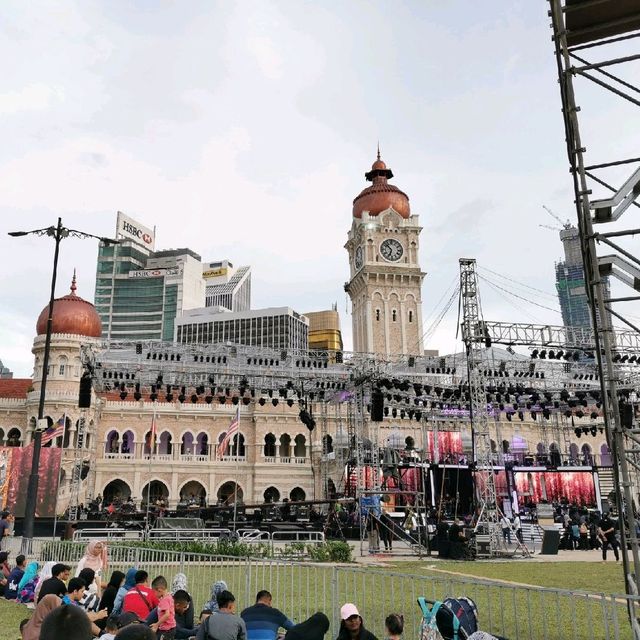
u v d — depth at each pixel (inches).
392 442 1908.2
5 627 510.0
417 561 1075.9
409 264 3651.6
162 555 652.1
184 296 7273.6
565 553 1247.5
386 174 4030.5
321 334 5866.1
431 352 3570.4
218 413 2615.7
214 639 347.3
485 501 1266.0
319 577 658.2
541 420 2704.2
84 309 2336.4
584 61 431.5
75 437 2218.3
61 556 847.1
